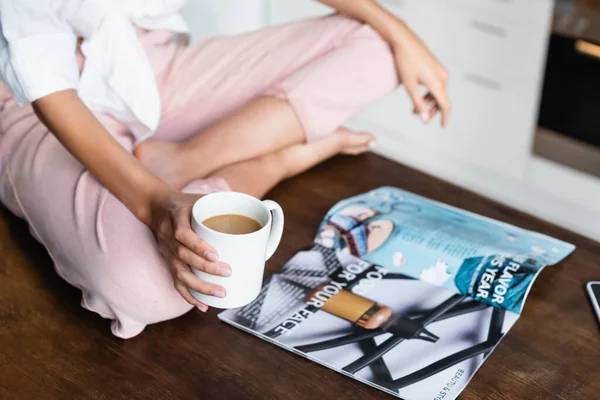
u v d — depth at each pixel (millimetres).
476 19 2348
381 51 1302
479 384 937
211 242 843
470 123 2520
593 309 1079
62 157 1105
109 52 1168
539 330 1032
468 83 2461
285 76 1334
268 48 1367
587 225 2400
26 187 1120
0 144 1192
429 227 1212
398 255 1148
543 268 1156
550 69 2250
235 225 878
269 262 1147
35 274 1146
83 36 1184
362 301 1062
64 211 1057
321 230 1213
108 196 1024
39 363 979
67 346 1007
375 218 1234
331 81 1264
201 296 898
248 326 1021
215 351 991
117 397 928
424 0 2439
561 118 2291
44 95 1021
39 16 1058
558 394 932
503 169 2508
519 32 2271
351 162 1463
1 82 1262
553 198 2438
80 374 962
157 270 975
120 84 1184
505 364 971
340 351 977
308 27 1368
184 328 1029
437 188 1387
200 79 1361
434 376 938
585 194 2346
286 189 1357
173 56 1388
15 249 1201
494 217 1302
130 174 988
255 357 980
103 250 993
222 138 1229
